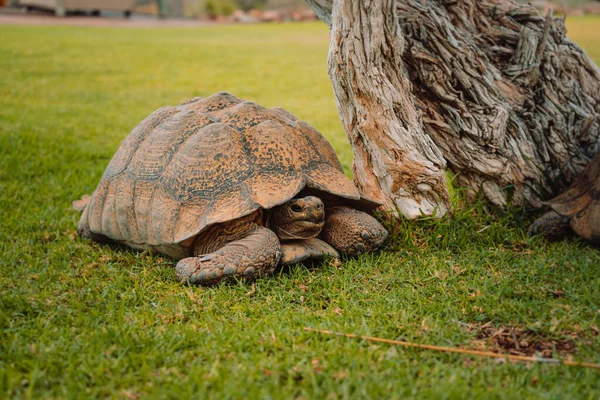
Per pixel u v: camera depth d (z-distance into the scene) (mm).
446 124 4324
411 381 2439
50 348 2766
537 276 3549
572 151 4539
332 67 3955
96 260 3982
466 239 4051
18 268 3771
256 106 4027
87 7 29609
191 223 3506
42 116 8867
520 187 4457
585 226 4012
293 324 3006
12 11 29219
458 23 4621
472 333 2891
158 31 25516
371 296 3332
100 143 7555
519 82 4508
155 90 11867
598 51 15781
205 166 3627
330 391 2375
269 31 27406
